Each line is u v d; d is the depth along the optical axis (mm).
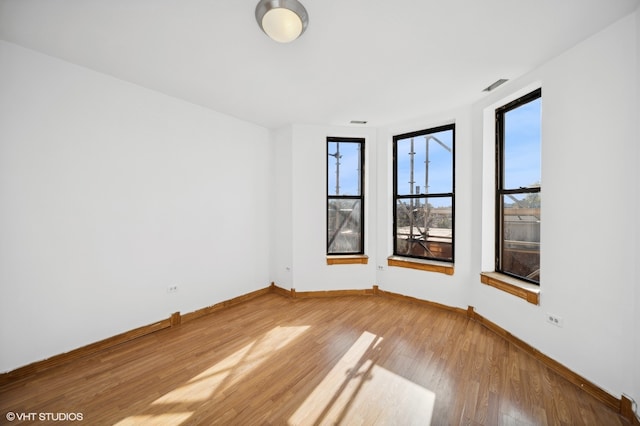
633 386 1505
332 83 2400
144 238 2502
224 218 3221
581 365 1770
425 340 2396
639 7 1469
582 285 1773
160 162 2615
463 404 1608
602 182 1665
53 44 1827
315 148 3613
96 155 2199
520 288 2227
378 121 3416
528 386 1771
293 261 3584
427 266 3209
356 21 1583
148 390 1724
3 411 1535
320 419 1492
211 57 1994
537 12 1512
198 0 1426
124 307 2369
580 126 1786
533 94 2277
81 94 2115
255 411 1548
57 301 2006
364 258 3666
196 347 2275
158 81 2379
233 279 3328
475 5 1460
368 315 2967
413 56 1969
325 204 3658
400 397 1667
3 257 1786
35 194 1908
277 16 1437
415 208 3504
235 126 3334
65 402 1614
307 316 2945
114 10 1497
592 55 1712
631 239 1532
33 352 1899
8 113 1799
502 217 2678
